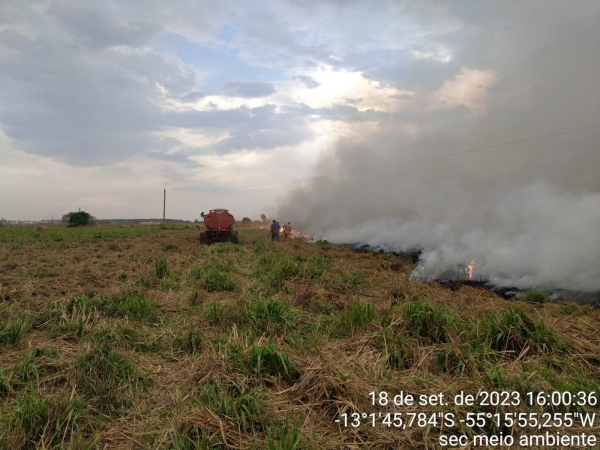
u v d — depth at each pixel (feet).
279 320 20.12
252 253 52.80
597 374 14.37
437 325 17.92
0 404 12.51
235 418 11.27
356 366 14.37
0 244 62.39
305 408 11.91
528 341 16.10
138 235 97.25
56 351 16.22
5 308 21.68
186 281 31.04
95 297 23.68
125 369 14.52
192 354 16.76
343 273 35.09
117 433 11.09
